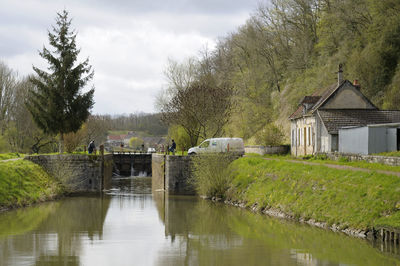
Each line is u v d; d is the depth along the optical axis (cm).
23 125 6359
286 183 2694
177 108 5069
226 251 1739
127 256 1677
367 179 2086
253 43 7819
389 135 2995
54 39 4381
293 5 7419
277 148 5000
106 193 4016
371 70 5031
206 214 2698
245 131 6812
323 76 5947
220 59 8306
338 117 3816
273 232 2077
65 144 5022
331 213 2092
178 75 6881
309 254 1641
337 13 6097
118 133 16888
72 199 3509
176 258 1645
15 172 3222
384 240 1717
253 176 3169
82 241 1942
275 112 6906
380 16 5397
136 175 6625
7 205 2811
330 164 2886
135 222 2448
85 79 4444
